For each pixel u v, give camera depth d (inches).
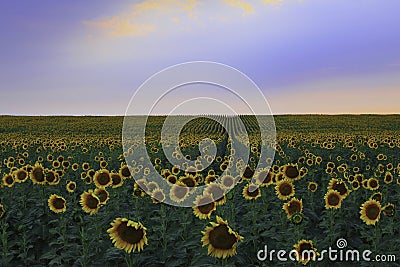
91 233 271.1
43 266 271.0
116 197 342.6
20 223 309.1
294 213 240.8
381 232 270.2
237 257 226.1
